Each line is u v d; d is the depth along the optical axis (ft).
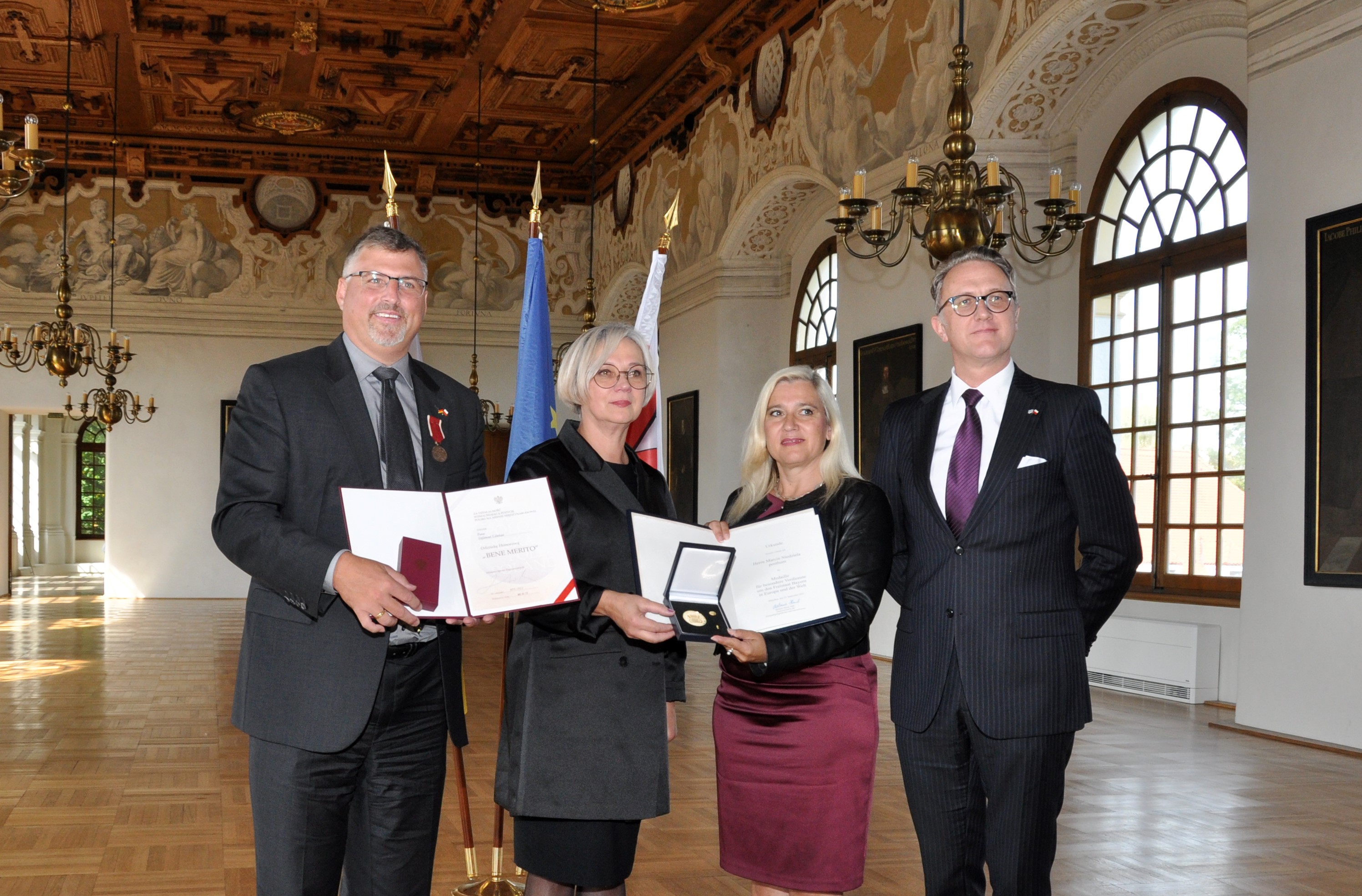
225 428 66.95
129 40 49.88
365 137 63.98
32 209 64.85
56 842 17.26
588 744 9.95
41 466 95.40
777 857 10.57
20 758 23.30
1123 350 32.14
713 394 51.80
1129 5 28.89
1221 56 28.60
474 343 69.72
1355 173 23.17
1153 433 31.12
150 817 18.74
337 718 9.10
